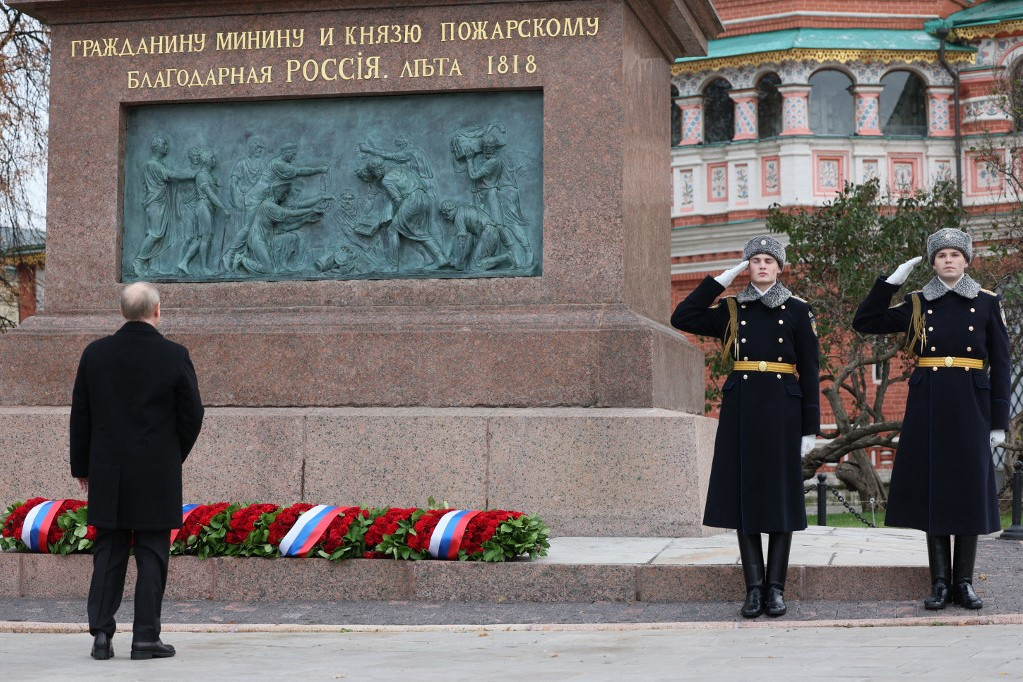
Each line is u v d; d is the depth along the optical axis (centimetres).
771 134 3256
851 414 2953
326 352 1084
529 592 859
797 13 3212
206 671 636
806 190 3188
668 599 848
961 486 803
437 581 869
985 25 3180
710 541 963
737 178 3253
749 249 845
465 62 1102
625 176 1086
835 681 557
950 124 3228
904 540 1006
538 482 1009
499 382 1058
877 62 3216
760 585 810
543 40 1091
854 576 841
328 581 880
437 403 1066
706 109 3341
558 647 704
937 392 819
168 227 1152
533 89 1097
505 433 1017
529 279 1080
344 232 1122
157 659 686
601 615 818
